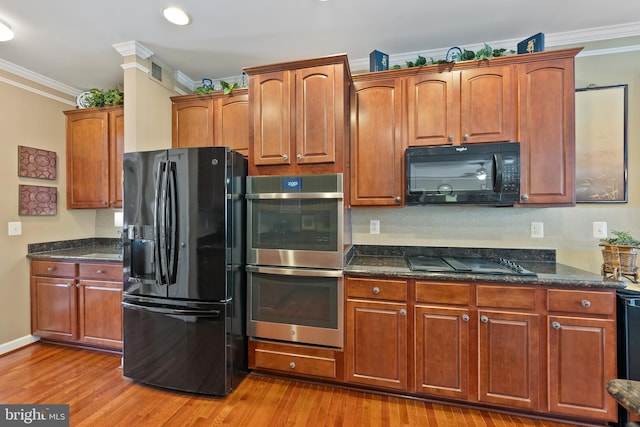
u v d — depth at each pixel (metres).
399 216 2.52
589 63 2.19
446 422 1.73
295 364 2.06
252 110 2.18
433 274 1.84
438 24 2.17
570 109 1.94
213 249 1.96
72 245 3.14
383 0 1.92
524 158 1.99
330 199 2.00
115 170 2.91
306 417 1.78
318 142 2.06
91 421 1.75
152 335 2.06
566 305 1.68
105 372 2.27
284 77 2.12
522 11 2.02
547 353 1.71
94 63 2.69
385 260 2.32
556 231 2.24
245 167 2.21
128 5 1.96
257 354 2.14
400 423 1.73
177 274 2.01
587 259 2.18
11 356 2.52
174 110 2.79
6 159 2.63
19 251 2.70
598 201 2.15
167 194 1.99
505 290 1.76
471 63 2.06
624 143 2.12
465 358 1.81
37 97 2.87
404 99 2.17
